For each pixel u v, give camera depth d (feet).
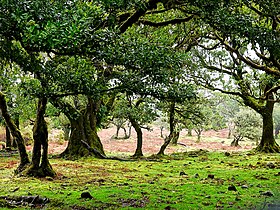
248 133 92.12
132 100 56.75
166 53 21.34
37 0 13.07
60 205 21.75
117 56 17.29
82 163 47.34
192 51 53.72
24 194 25.23
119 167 43.34
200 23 32.50
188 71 50.57
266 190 26.96
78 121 54.90
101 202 22.52
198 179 33.22
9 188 28.07
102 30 17.03
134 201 22.84
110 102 56.95
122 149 83.05
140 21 34.12
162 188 27.94
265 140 66.59
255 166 43.68
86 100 54.85
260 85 51.90
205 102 61.93
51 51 15.43
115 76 22.12
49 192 26.13
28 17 12.45
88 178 33.78
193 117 63.67
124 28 26.45
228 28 21.75
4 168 42.93
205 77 55.26
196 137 124.88
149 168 42.50
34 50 15.19
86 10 15.90
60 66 22.94
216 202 22.48
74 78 21.03
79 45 14.98
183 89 27.04
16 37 13.97
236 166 44.24
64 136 99.86
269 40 21.42
